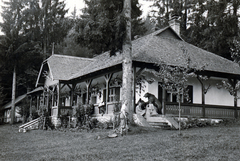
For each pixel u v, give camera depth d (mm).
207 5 34156
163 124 17750
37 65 50062
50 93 29125
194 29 36938
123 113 15453
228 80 23031
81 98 30125
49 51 52500
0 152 13711
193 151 10281
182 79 13906
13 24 40438
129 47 17469
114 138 14375
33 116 31594
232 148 10477
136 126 17188
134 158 9938
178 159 9422
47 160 10789
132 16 19547
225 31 32844
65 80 26750
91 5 17375
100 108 23062
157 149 11000
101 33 16047
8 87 54719
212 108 21328
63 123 25219
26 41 42062
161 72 15000
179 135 13359
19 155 12523
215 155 9656
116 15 17141
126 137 14188
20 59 40312
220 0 32688
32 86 50625
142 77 20031
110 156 10492
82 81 25875
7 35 39625
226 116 21891
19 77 49969
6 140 18719
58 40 50375
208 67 21641
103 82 26375
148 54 20188
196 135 13258
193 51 24891
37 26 48156
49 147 14219
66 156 11102
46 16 48438
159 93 21359
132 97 18172
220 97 23875
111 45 17203
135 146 11773
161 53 21359
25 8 47000
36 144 15875
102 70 21594
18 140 18453
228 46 33375
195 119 19078
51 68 28219
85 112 21859
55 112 27141
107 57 26531
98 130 19516
